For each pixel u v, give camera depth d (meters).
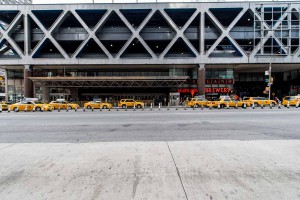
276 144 6.08
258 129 9.19
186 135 7.95
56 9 34.34
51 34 34.75
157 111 20.62
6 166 4.31
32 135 8.14
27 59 34.66
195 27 36.72
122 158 4.84
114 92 41.72
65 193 3.14
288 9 33.47
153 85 36.88
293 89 43.41
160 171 4.01
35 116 15.77
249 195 3.04
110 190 3.23
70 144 6.24
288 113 16.59
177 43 39.97
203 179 3.63
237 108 24.53
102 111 21.55
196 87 40.78
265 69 42.34
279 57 33.94
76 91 41.12
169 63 35.16
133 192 3.16
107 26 36.72
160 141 6.65
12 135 8.16
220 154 5.10
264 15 36.22
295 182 3.47
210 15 34.47
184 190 3.22
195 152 5.29
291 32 34.34
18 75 42.38
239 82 45.94
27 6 34.31
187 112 18.70
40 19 38.16
